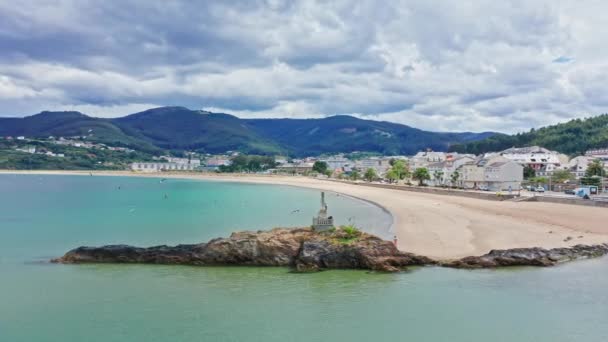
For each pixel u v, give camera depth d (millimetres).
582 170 186875
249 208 127625
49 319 40188
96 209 125188
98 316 40781
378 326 38156
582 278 50438
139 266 56906
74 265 57594
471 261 54906
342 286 48156
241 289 47625
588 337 36250
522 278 50500
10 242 73500
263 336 36469
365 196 158250
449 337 36219
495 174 165125
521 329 37594
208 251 57406
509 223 82188
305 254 54875
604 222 81125
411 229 76812
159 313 41312
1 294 46562
